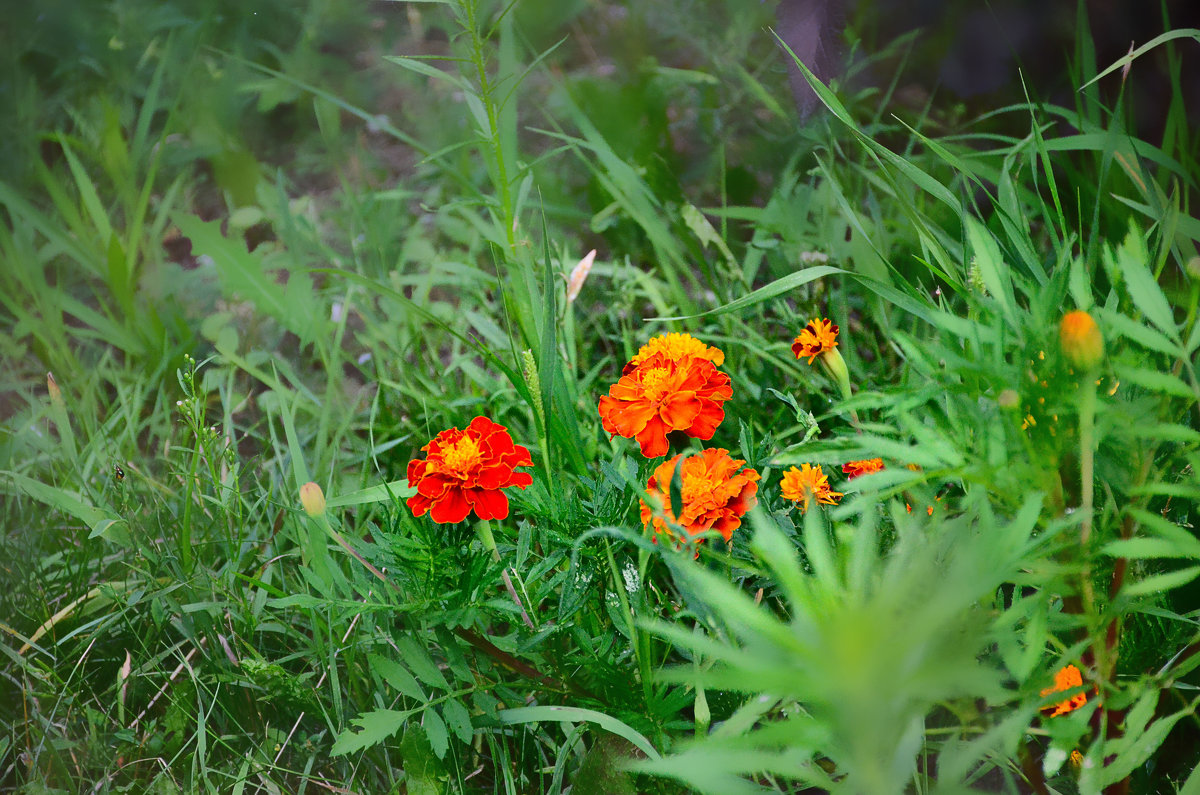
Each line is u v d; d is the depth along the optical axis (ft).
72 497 4.66
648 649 4.09
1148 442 3.87
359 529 4.73
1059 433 3.81
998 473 3.81
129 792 4.32
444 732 4.09
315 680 4.47
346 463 5.00
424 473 4.09
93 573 4.75
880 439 3.84
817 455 3.89
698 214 5.20
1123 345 3.90
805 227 5.34
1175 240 4.52
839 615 3.37
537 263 5.27
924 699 3.57
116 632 4.61
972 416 3.86
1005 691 3.73
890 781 3.54
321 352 5.23
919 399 3.86
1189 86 5.30
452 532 4.15
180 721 4.40
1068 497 3.89
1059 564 3.81
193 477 4.63
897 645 3.13
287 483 4.89
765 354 4.82
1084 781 3.78
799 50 4.66
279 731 4.40
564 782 4.30
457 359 5.18
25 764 4.40
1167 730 3.79
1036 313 3.89
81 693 4.52
